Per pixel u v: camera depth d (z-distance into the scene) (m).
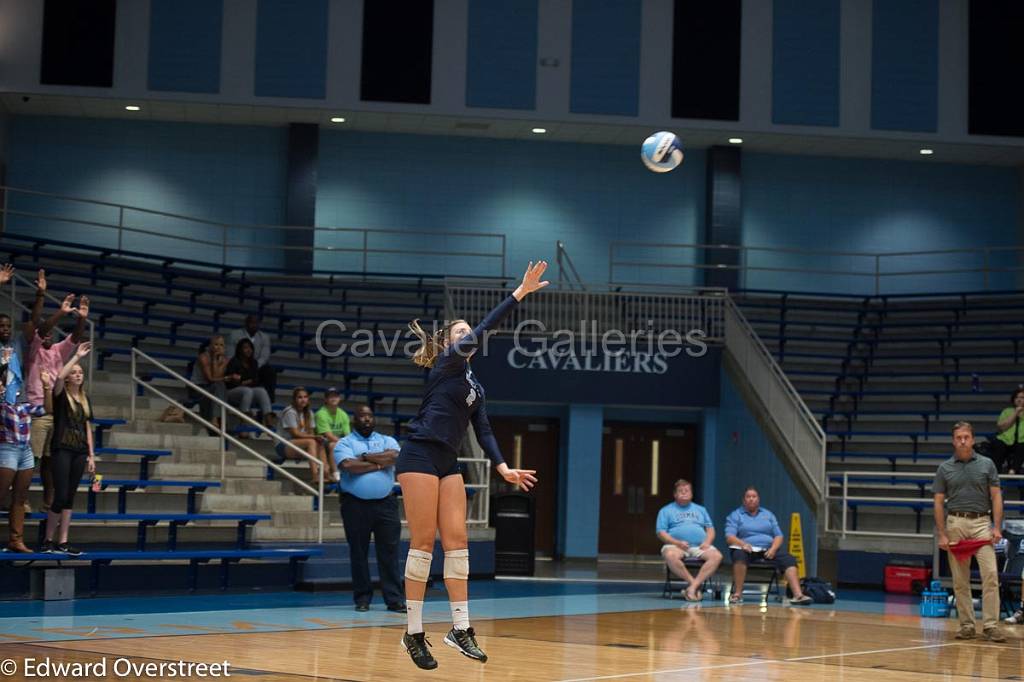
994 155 30.08
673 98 28.80
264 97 27.67
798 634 11.95
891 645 11.14
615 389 25.33
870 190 30.98
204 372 19.58
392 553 13.26
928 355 25.98
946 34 29.28
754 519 16.75
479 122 28.78
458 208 29.94
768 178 30.80
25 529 14.34
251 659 8.41
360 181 29.73
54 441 13.30
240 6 27.80
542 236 30.08
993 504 12.15
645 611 14.36
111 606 12.58
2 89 26.77
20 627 10.19
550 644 10.24
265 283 26.97
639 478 26.61
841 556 19.67
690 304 26.03
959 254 30.88
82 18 27.19
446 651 9.38
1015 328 27.27
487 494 19.31
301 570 15.80
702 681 8.02
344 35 28.06
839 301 28.94
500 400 25.08
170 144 29.11
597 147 30.47
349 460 13.23
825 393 24.97
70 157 28.62
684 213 30.44
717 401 25.56
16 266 22.58
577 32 28.73
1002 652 10.81
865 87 29.11
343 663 8.34
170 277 25.67
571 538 25.03
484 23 28.53
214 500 16.72
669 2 28.91
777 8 29.11
